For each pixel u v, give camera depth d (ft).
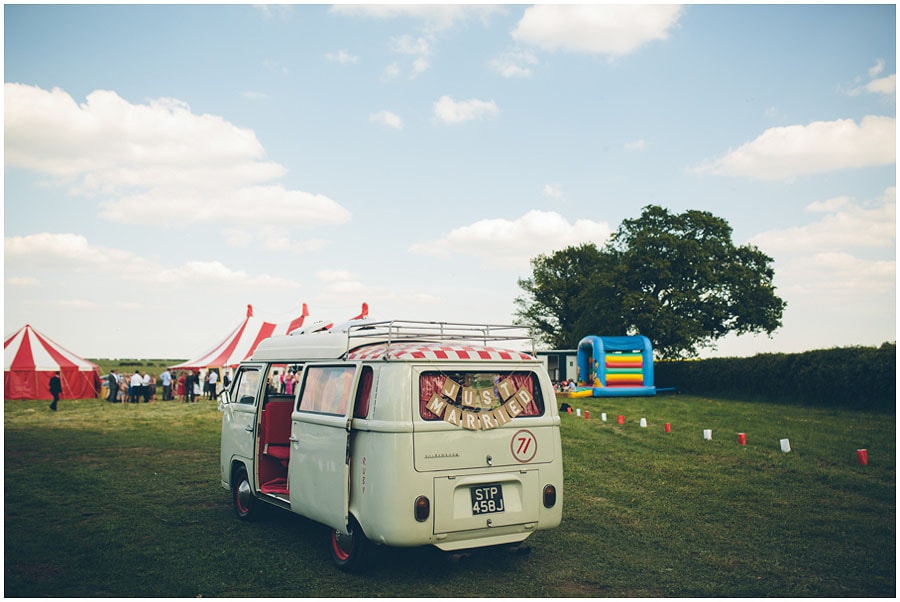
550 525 21.52
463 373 20.92
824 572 21.21
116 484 34.94
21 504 30.01
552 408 22.29
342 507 20.51
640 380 109.50
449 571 21.13
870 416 68.08
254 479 26.76
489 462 20.61
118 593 18.69
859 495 32.17
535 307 210.79
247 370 29.71
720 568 21.57
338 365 22.54
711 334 138.00
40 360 110.32
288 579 20.22
